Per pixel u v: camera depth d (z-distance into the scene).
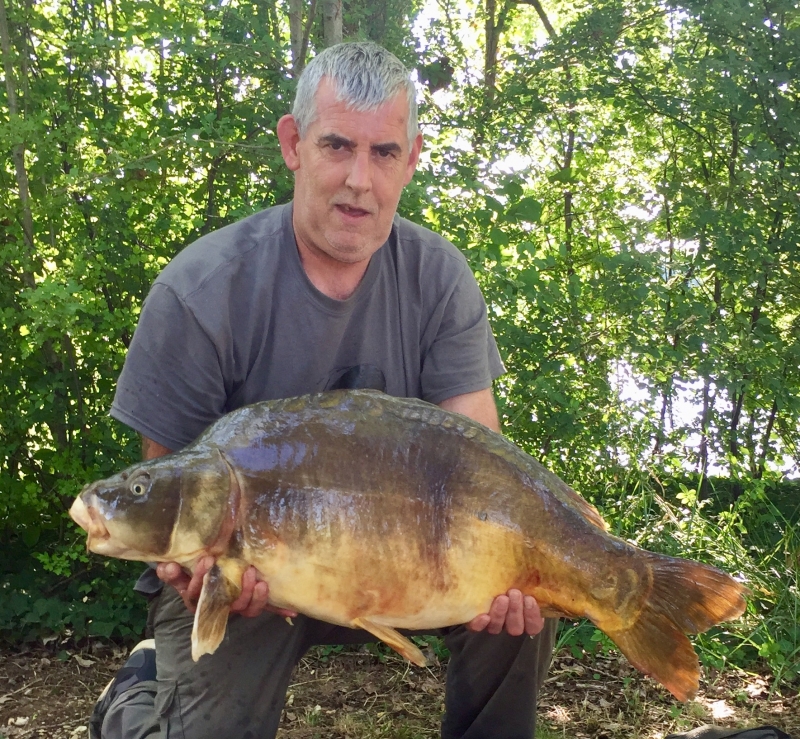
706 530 4.55
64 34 4.66
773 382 4.96
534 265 4.44
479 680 2.47
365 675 3.78
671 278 5.44
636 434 4.82
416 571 1.93
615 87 5.80
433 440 1.99
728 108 5.27
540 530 1.97
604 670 3.79
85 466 4.39
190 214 4.73
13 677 3.75
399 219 2.57
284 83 4.44
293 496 1.91
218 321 2.29
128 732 2.40
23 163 4.28
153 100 4.70
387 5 5.79
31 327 3.85
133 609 4.25
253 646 2.30
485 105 5.92
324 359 2.40
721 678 3.70
